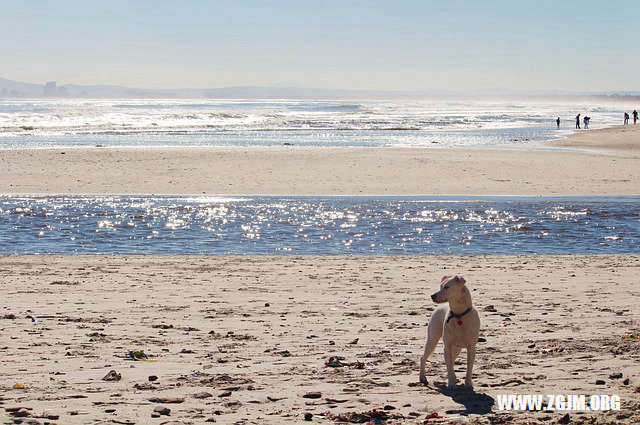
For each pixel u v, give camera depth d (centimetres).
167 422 633
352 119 9675
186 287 1337
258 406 689
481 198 2716
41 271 1495
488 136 6256
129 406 681
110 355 880
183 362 851
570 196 2780
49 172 3238
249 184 2998
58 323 1051
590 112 15938
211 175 3225
